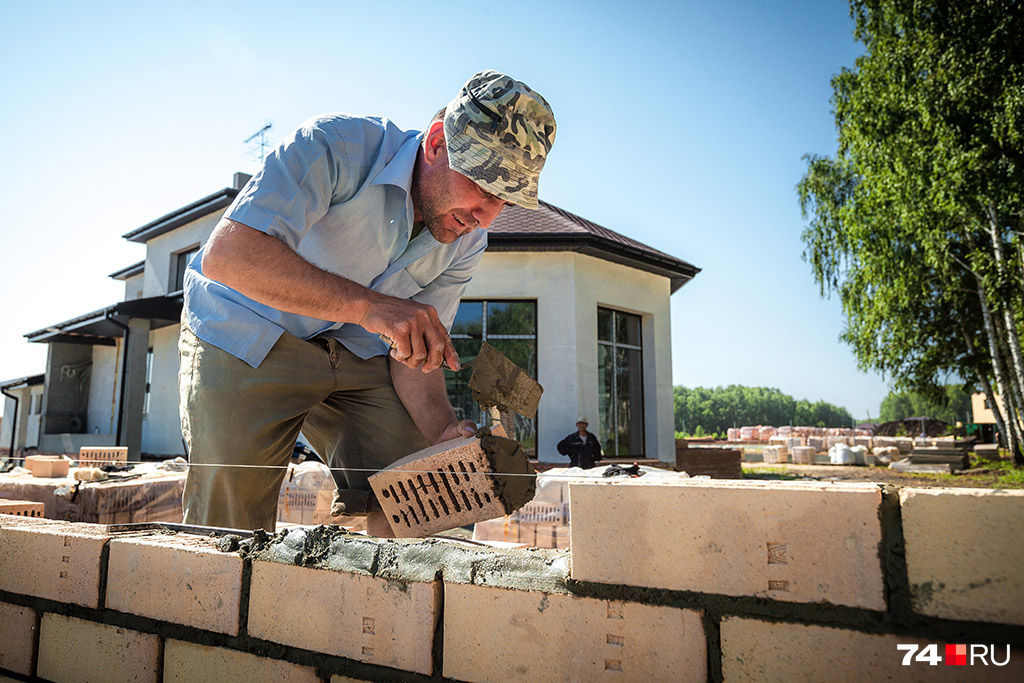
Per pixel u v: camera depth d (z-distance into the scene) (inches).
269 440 85.4
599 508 45.5
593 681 44.3
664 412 447.2
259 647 56.5
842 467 832.3
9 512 88.8
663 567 43.3
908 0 538.9
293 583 55.6
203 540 64.9
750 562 41.2
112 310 464.8
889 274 642.8
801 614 39.7
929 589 36.9
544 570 47.2
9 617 72.3
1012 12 482.0
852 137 647.1
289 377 85.3
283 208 69.1
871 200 615.2
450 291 101.5
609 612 44.4
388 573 51.8
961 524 36.5
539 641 46.2
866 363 727.7
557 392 384.5
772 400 5246.1
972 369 788.6
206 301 86.9
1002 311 574.9
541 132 70.2
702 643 41.9
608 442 418.9
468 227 81.3
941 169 516.7
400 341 66.0
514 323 395.9
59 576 68.3
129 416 468.4
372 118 82.3
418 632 49.9
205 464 83.0
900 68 563.8
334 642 53.2
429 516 71.6
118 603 64.1
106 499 121.2
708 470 473.4
